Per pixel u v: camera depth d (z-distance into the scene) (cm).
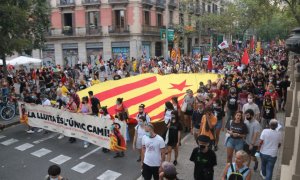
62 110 1220
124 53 3962
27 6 2122
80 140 1252
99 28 3988
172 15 4606
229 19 4675
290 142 523
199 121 1009
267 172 778
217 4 6159
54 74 2494
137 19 3872
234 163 584
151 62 3103
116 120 1048
